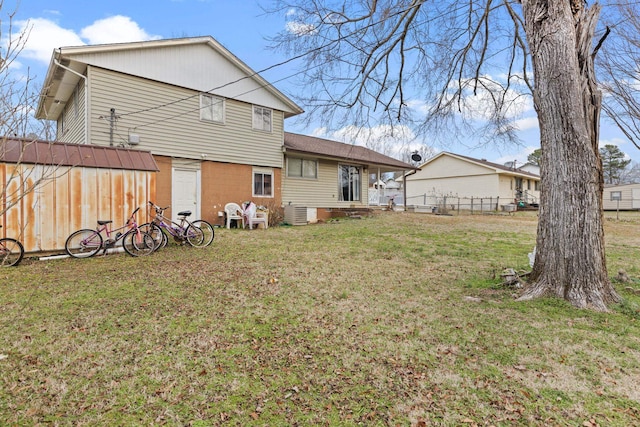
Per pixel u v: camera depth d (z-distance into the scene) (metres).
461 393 2.35
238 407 2.20
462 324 3.51
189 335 3.22
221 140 12.16
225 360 2.78
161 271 5.63
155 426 2.02
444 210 21.98
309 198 15.35
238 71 12.59
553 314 3.70
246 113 12.88
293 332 3.34
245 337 3.21
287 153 14.20
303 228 11.99
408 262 6.60
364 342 3.12
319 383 2.47
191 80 11.39
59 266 5.89
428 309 3.97
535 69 4.43
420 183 30.41
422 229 11.59
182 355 2.85
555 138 4.21
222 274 5.50
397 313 3.86
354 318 3.71
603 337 3.15
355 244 8.62
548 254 4.27
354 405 2.23
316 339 3.18
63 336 3.15
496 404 2.23
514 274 4.80
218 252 7.38
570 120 4.11
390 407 2.21
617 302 3.91
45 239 6.37
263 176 13.48
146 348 2.95
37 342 3.02
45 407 2.17
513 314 3.74
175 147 11.05
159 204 10.70
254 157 13.12
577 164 4.07
